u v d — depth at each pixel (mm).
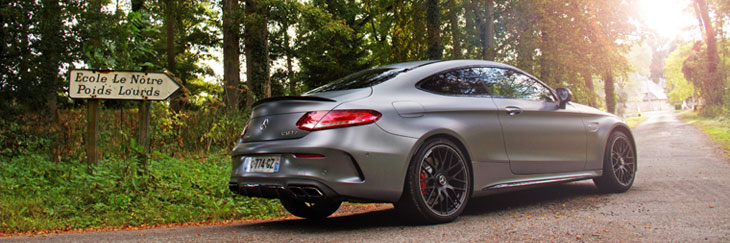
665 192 5199
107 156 7934
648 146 13312
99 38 9797
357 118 3490
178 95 10086
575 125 5035
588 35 15641
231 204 5109
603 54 15586
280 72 27422
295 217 4844
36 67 9883
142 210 4906
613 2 15375
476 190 4039
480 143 4086
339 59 26297
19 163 7387
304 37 24203
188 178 6520
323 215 4641
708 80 35969
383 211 4879
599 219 3766
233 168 4000
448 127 3855
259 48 16578
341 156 3385
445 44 18000
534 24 15922
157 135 9500
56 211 4789
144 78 5848
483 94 4367
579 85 15703
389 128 3574
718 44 35625
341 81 4391
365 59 28062
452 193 3904
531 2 15586
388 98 3760
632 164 5605
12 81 9773
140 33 6324
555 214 4086
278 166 3541
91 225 4340
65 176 6426
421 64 4324
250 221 4672
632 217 3805
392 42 17250
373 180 3457
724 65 35188
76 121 8531
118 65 6051
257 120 3883
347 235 3463
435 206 3801
